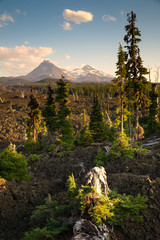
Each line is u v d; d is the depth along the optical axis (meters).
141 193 9.45
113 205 7.93
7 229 8.95
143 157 14.83
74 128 70.50
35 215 8.41
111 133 32.47
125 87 24.12
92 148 22.86
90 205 7.12
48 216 8.51
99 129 31.45
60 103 32.59
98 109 32.41
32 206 11.05
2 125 78.81
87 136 26.97
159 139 24.77
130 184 10.63
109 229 6.86
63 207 8.33
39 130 38.38
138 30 26.30
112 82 24.14
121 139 17.11
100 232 6.27
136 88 26.38
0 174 14.12
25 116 94.00
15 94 179.75
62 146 26.59
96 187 7.95
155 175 11.78
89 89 156.12
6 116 94.31
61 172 17.75
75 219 7.35
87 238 5.95
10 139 61.78
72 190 8.41
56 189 13.72
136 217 7.52
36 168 20.20
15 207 10.53
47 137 41.03
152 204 8.38
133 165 13.89
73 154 21.58
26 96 166.12
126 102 24.98
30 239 6.54
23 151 43.81
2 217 9.72
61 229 6.95
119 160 15.41
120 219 7.34
